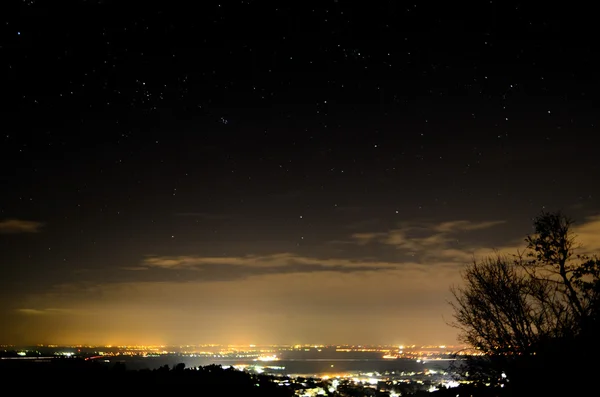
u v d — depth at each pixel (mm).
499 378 12781
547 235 12742
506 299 12578
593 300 11742
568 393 11117
